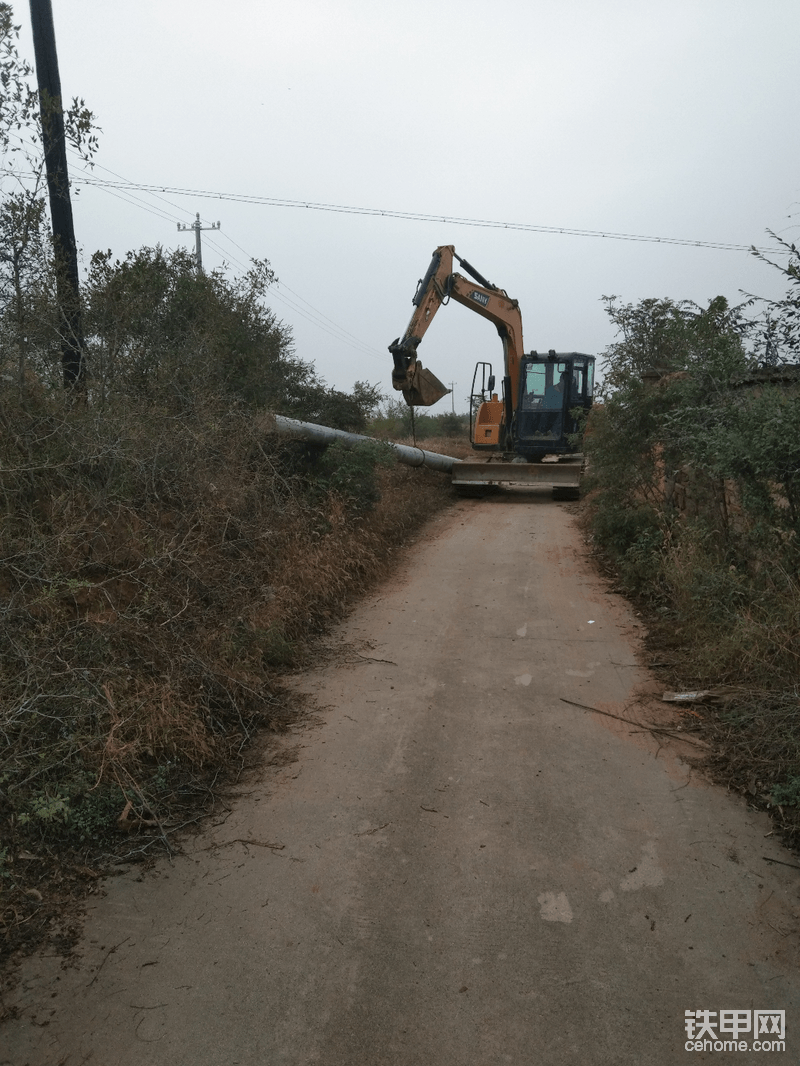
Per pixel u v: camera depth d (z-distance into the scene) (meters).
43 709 3.93
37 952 2.86
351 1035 2.50
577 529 11.77
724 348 5.97
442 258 15.20
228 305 9.80
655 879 3.27
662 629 6.55
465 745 4.58
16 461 5.16
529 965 2.79
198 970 2.78
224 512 6.68
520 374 16.88
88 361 6.66
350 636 6.63
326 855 3.49
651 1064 2.37
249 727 4.79
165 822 3.72
